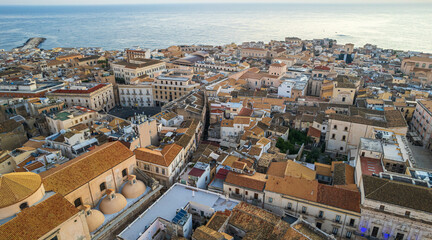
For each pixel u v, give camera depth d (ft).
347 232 221.87
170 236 222.28
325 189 230.68
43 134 403.54
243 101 473.26
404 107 444.14
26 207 182.29
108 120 427.74
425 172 231.50
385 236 209.77
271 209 244.63
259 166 289.33
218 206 242.78
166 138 353.31
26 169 274.98
